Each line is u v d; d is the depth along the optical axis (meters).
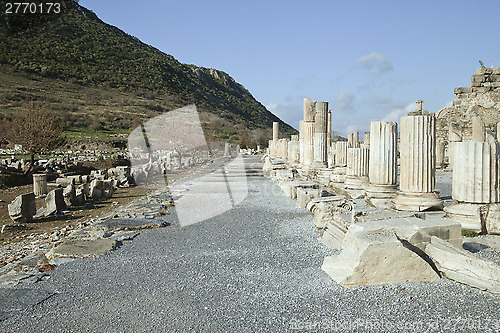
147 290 5.30
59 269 6.34
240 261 6.46
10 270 6.43
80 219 11.20
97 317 4.50
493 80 23.69
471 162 7.48
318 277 5.55
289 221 9.56
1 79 62.88
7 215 11.77
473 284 4.96
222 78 98.44
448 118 24.48
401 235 5.63
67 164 25.53
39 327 4.29
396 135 10.24
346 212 8.73
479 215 7.32
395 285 5.14
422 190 8.62
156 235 8.58
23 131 22.55
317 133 18.44
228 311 4.55
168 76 76.75
